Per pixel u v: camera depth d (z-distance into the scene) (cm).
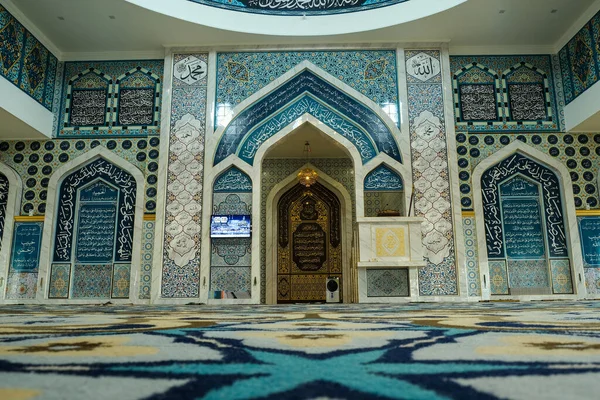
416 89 985
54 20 934
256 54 1010
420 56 1002
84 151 989
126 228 959
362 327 178
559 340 123
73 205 973
